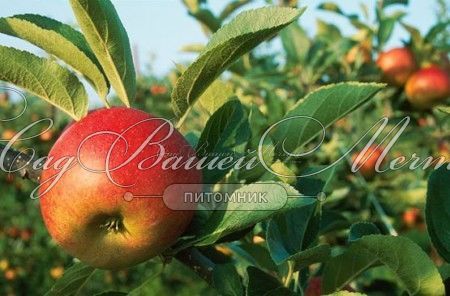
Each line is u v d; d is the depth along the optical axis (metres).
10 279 2.49
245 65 1.25
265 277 0.51
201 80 0.50
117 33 0.50
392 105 1.21
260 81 1.21
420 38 1.21
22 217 2.58
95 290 2.41
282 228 0.54
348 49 1.23
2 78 0.51
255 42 0.48
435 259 0.81
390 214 1.04
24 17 0.54
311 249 0.48
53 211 0.48
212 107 0.58
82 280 0.55
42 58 0.50
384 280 0.87
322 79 1.23
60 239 0.49
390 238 0.47
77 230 0.49
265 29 0.47
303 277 0.58
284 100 1.12
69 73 0.50
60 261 2.54
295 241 0.54
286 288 0.51
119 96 0.52
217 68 0.49
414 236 0.83
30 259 2.53
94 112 0.50
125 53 0.51
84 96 0.51
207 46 0.50
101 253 0.50
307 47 1.23
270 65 1.34
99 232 0.49
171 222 0.48
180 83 0.49
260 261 0.60
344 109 0.55
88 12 0.50
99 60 0.51
